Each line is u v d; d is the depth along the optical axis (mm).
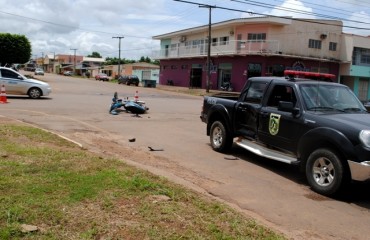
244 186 6602
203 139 11250
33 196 4684
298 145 6922
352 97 7609
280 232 4473
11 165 5980
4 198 4547
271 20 40156
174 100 27938
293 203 5875
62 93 27875
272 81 8086
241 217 4664
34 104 18188
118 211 4449
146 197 4961
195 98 32562
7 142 7770
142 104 17844
